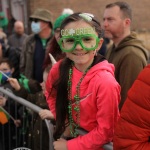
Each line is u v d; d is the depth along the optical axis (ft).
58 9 32.04
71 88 4.92
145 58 7.75
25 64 12.44
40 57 12.03
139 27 35.12
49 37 12.21
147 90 3.82
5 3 31.24
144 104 3.83
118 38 8.17
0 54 12.86
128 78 7.45
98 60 4.75
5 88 8.59
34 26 12.07
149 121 3.81
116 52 8.03
